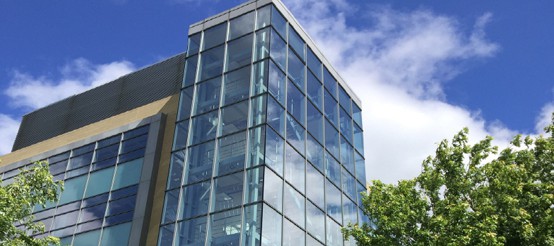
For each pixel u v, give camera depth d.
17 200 20.38
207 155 29.25
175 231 27.48
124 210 31.09
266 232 25.31
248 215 25.83
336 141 35.09
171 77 36.78
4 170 39.28
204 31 34.78
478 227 20.64
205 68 32.91
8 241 19.75
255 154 27.61
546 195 21.75
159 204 30.30
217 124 30.08
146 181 31.22
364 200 23.47
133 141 34.06
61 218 33.50
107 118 37.44
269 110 29.00
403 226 21.55
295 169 29.48
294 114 31.28
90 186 33.88
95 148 35.69
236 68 31.58
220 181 27.80
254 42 31.97
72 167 35.88
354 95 40.00
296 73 33.06
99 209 32.31
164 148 32.59
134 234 29.47
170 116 34.03
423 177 23.42
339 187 33.41
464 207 21.12
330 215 31.28
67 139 38.19
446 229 21.22
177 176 29.56
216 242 25.97
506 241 21.41
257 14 33.16
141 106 36.38
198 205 27.72
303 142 31.19
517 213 21.45
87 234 31.67
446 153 23.97
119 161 33.72
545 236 21.06
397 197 22.48
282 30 33.09
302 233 28.09
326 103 35.50
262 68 30.47
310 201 29.83
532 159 24.06
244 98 30.03
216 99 31.12
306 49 35.28
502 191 22.06
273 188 26.98
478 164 23.80
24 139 41.88
